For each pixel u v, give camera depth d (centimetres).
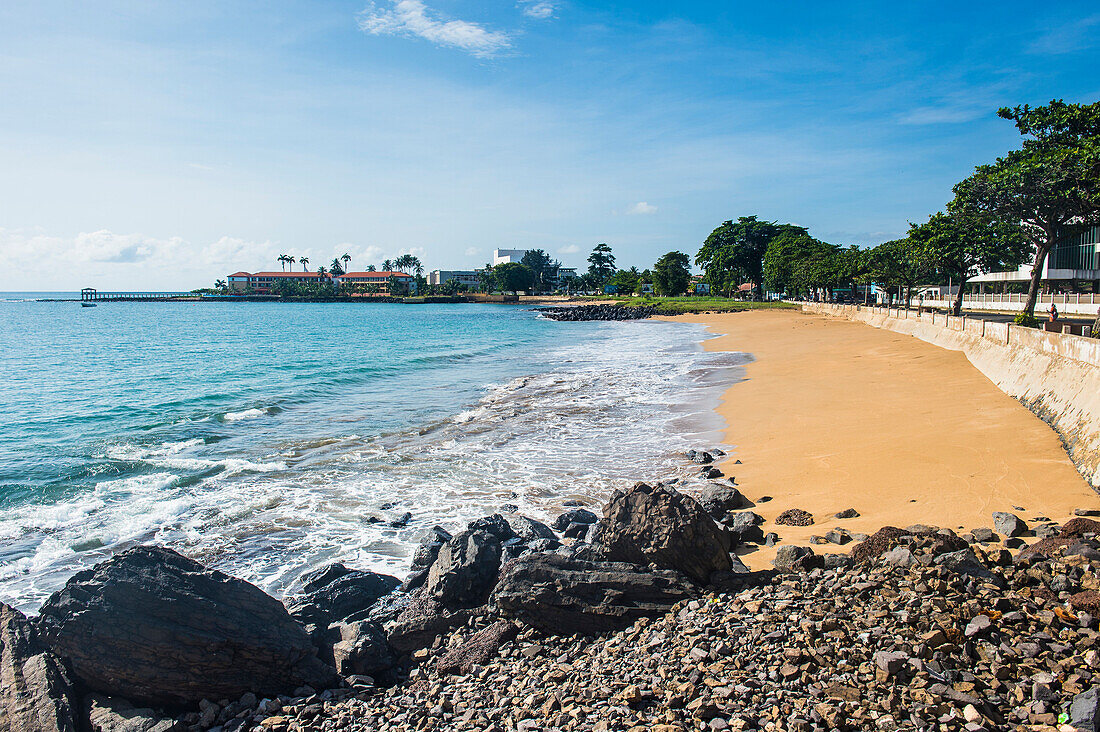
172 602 870
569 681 792
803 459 1744
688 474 1720
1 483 1734
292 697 873
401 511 1527
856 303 9725
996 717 608
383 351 5450
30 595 1136
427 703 815
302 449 2073
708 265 16212
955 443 1702
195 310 17288
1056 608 756
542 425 2350
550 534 1286
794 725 611
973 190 3841
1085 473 1346
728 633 807
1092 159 2931
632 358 4516
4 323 10969
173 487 1708
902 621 761
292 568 1252
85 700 827
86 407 2850
